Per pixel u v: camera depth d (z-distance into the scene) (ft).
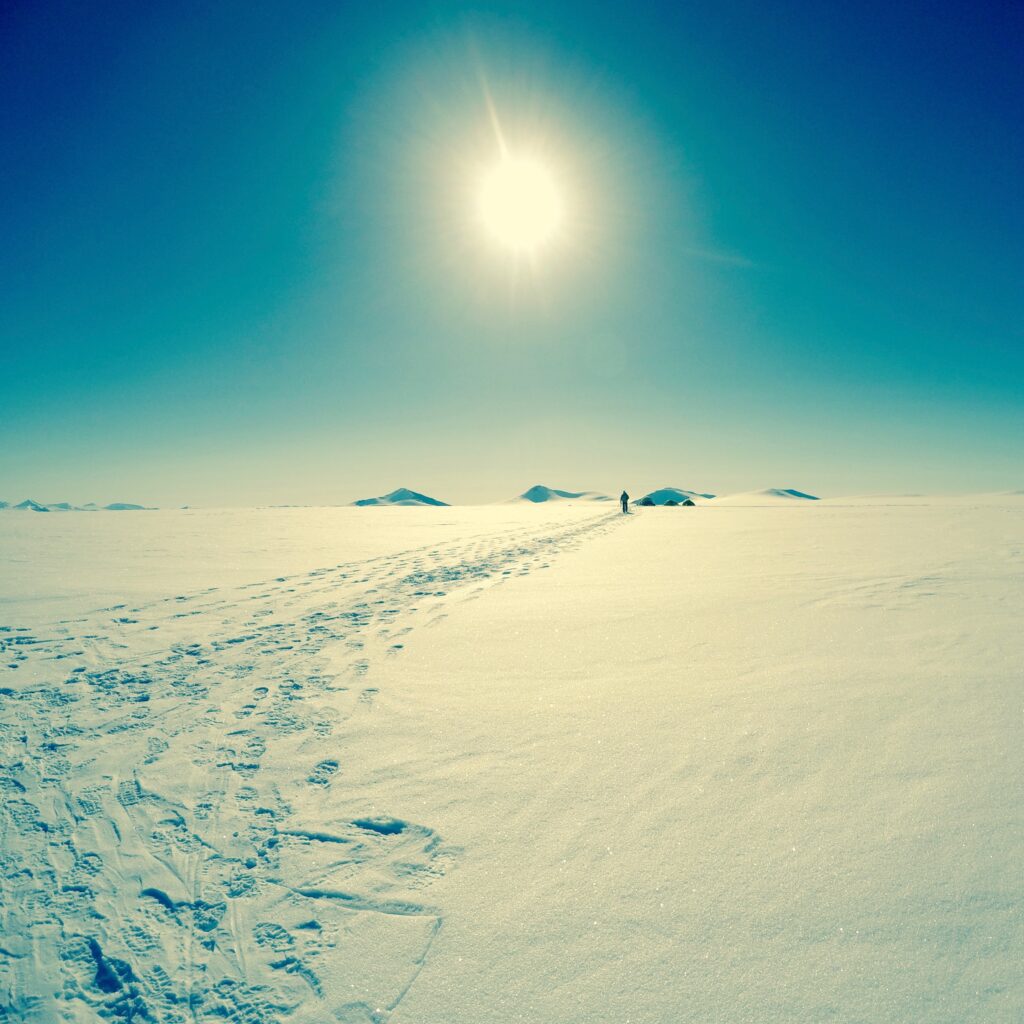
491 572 36.86
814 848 9.19
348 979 7.49
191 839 10.52
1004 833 9.32
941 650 18.04
